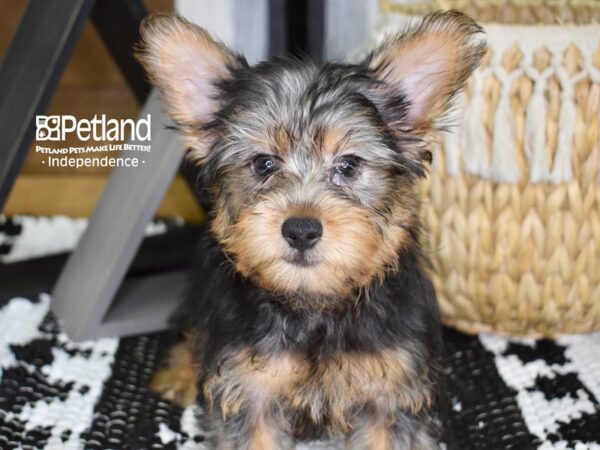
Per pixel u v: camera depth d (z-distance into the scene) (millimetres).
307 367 365
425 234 463
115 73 738
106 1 548
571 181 457
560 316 489
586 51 444
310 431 393
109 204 509
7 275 562
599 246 472
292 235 338
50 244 649
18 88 499
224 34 665
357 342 365
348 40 665
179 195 722
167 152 465
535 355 480
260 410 379
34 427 410
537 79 444
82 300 496
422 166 389
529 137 451
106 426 416
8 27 721
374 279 367
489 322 503
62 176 738
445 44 357
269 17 665
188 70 382
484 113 457
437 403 388
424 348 374
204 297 408
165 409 435
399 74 378
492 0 495
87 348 493
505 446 399
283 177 364
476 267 484
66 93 738
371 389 369
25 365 467
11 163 486
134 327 508
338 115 362
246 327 371
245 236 351
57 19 487
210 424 383
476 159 463
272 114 367
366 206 366
